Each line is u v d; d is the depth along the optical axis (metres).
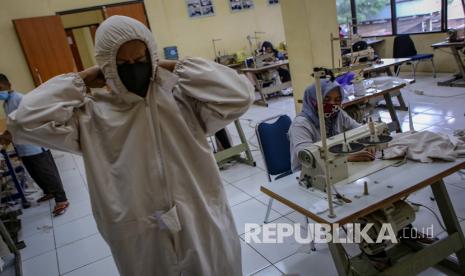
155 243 1.26
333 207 1.48
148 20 7.01
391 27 7.01
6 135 2.00
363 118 3.39
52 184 3.39
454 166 1.62
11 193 3.88
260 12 8.15
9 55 5.90
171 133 1.24
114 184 1.22
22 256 2.77
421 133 1.83
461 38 4.97
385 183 1.59
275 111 6.07
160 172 1.22
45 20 5.97
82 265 2.52
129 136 1.20
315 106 2.09
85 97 1.19
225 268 1.35
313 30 3.99
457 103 4.55
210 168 1.32
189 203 1.27
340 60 4.20
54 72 6.13
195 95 1.22
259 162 3.93
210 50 7.78
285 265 2.15
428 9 6.34
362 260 1.82
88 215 3.31
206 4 7.57
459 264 1.86
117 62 1.14
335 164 1.61
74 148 1.18
